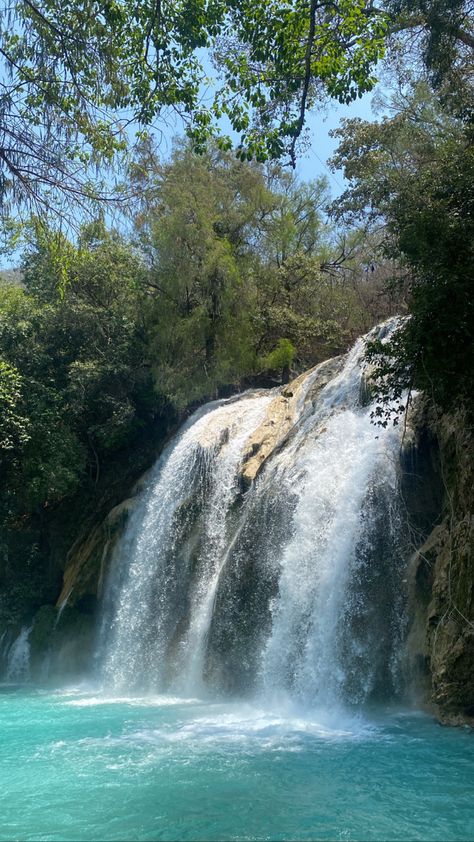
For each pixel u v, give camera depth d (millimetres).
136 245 26656
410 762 9117
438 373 11398
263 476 17484
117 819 7297
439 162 17344
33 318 26734
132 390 26531
